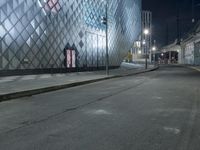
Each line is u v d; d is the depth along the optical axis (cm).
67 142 632
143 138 655
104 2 5209
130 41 7294
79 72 4022
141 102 1202
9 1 2878
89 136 680
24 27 3080
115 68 5806
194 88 1753
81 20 4347
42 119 888
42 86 1770
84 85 2120
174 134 687
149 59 11569
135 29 7900
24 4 3086
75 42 4159
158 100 1252
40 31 3344
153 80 2503
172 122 815
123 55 6550
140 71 4319
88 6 4591
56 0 3666
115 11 5922
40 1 3350
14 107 1138
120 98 1340
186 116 898
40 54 3334
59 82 2100
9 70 2869
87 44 4541
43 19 3400
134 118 878
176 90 1648
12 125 812
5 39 2823
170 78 2739
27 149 588
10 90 1533
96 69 4853
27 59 3116
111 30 5622
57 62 3681
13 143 632
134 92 1583
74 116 924
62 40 3803
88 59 4572
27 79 2473
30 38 3172
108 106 1112
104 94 1511
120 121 839
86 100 1291
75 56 4141
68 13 3962
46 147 599
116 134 695
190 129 733
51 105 1166
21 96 1479
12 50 2906
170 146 594
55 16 3641
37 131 737
